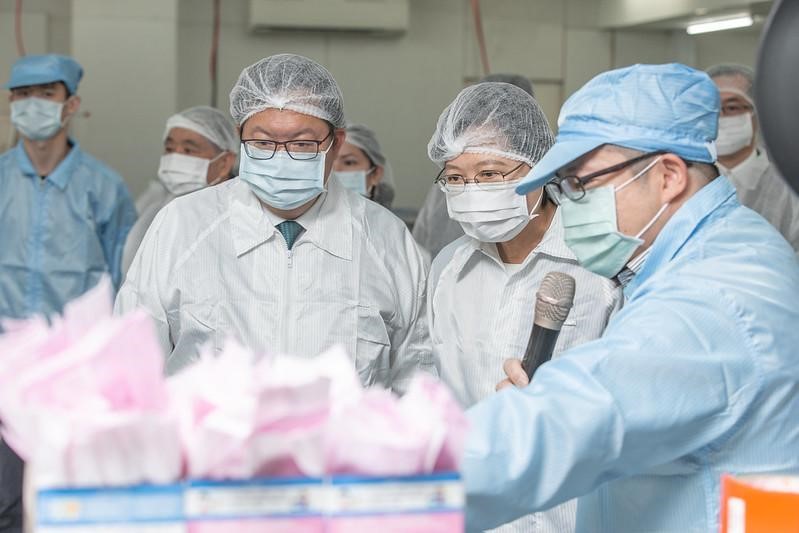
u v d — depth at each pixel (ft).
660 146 4.47
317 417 2.76
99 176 12.44
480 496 3.71
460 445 2.81
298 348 6.90
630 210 4.56
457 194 6.61
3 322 2.93
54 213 12.20
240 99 6.75
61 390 2.66
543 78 18.78
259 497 2.68
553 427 3.79
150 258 7.02
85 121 16.69
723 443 4.18
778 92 3.12
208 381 2.80
